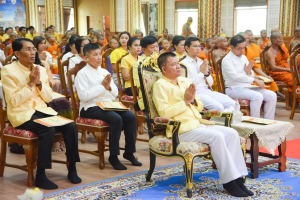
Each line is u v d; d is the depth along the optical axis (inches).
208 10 605.6
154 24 732.0
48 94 120.2
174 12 709.9
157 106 108.6
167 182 113.2
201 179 116.0
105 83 128.8
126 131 131.0
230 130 107.0
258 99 173.5
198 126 109.0
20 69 114.9
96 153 131.6
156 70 116.3
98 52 131.6
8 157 144.3
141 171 125.0
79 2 874.8
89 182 114.4
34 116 113.3
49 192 105.1
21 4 764.6
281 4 537.0
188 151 98.7
